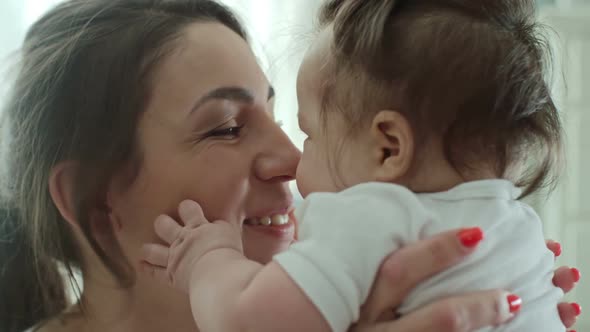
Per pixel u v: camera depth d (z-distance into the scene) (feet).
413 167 2.45
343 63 2.63
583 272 8.43
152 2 3.33
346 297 2.15
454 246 2.14
